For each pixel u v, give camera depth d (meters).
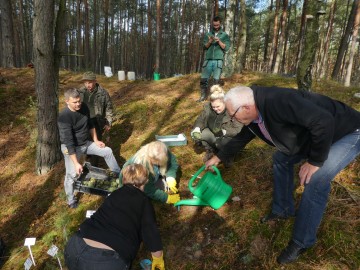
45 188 4.34
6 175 4.89
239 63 8.54
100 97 4.27
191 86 7.32
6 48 11.66
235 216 2.90
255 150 3.90
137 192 2.14
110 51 39.09
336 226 2.46
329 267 2.19
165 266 2.58
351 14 11.88
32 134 5.69
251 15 24.75
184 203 3.15
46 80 4.31
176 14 30.89
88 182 3.66
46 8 4.01
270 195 3.02
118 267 1.93
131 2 32.56
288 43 27.97
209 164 2.74
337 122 1.93
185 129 5.11
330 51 26.62
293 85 6.43
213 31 5.81
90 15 32.16
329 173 1.97
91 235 1.97
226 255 2.56
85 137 3.75
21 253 3.19
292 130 1.91
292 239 2.28
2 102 6.99
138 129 5.51
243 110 1.95
